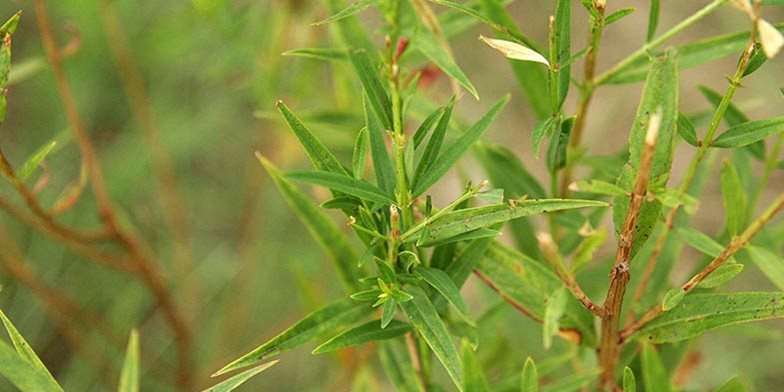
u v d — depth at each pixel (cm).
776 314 51
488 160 61
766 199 120
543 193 60
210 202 118
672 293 50
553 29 51
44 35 66
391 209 50
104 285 105
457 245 55
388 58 50
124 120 115
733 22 122
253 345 100
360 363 69
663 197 48
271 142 100
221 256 112
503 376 70
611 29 129
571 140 60
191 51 102
